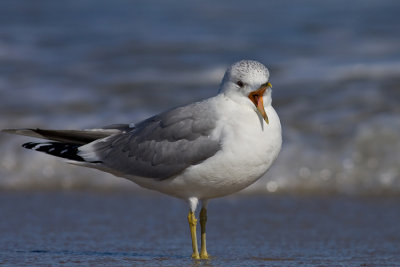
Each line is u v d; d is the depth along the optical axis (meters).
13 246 9.37
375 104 15.85
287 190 13.70
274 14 27.34
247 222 11.32
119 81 19.00
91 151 8.61
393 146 14.16
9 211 12.26
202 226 8.56
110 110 16.69
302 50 21.52
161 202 13.05
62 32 25.69
